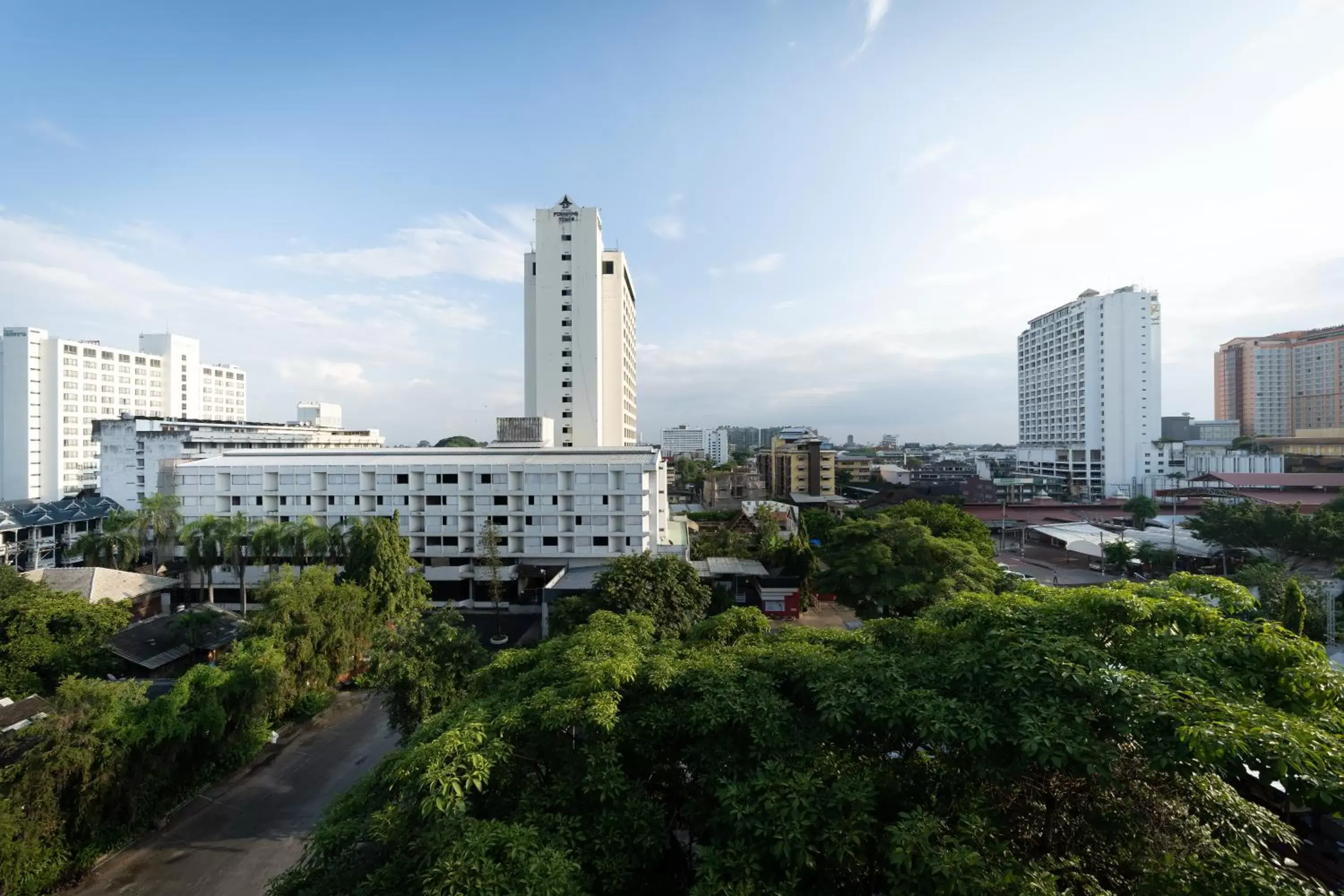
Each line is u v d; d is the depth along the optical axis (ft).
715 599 161.38
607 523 186.39
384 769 52.08
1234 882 32.35
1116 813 38.60
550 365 305.53
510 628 168.66
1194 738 31.76
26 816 66.03
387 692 86.38
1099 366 450.30
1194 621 45.32
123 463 267.39
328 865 46.37
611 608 112.47
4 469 339.16
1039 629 45.57
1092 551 224.74
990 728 37.81
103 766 72.74
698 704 47.29
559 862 36.68
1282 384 534.37
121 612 122.72
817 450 412.57
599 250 309.83
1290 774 30.78
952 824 38.93
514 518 187.83
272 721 106.32
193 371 449.89
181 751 84.02
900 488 358.43
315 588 113.80
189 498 190.60
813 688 46.29
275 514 191.42
